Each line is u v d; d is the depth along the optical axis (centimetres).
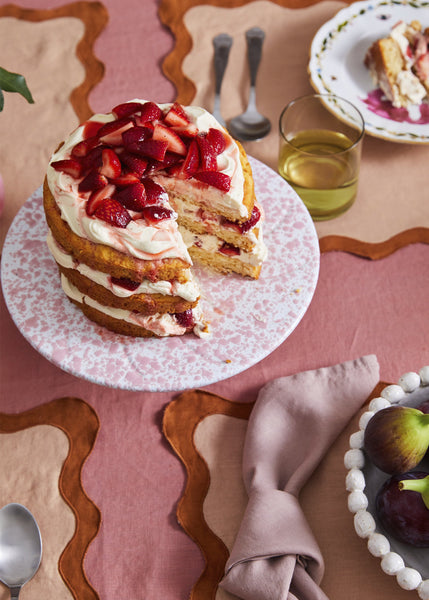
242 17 143
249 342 116
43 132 135
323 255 126
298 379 115
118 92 137
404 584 102
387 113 131
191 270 122
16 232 123
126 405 117
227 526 110
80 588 108
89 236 113
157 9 144
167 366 114
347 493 111
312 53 135
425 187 130
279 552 105
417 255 126
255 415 114
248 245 120
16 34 143
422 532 103
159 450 115
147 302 115
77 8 144
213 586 108
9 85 117
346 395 114
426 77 132
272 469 112
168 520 111
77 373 114
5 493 113
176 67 139
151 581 108
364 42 136
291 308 118
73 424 116
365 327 121
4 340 121
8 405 118
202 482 113
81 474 113
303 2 144
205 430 115
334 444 114
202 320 117
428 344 120
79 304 118
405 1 138
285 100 137
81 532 111
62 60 140
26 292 120
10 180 131
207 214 120
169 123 118
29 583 108
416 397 109
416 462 104
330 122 130
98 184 114
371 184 131
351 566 108
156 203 114
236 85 138
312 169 127
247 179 120
